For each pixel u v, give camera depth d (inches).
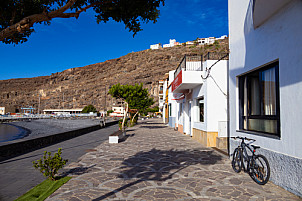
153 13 142.1
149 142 458.6
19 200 152.9
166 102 1309.1
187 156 305.3
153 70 6584.6
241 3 246.7
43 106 7859.3
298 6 156.4
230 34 278.1
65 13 117.5
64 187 177.8
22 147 350.6
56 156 201.0
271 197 155.2
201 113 464.4
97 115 4188.0
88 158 296.0
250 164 203.0
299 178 153.9
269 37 192.4
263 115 211.8
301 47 153.6
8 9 119.3
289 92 165.9
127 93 876.0
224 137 376.8
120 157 301.1
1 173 227.1
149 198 154.7
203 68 434.0
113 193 164.2
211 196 158.4
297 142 157.0
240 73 249.9
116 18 145.7
